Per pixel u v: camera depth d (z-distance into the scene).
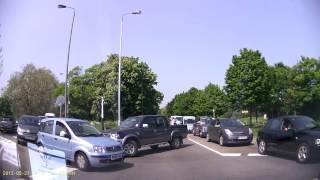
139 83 56.31
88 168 14.61
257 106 48.28
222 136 24.28
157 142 21.44
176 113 117.44
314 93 45.72
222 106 79.06
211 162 16.52
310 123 16.48
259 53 47.28
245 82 46.88
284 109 49.81
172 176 13.18
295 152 15.95
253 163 15.88
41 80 77.12
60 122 15.93
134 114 55.81
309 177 12.33
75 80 77.31
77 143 14.86
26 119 25.84
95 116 65.25
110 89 54.59
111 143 15.01
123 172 14.24
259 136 19.02
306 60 47.00
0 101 74.69
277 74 49.97
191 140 29.88
